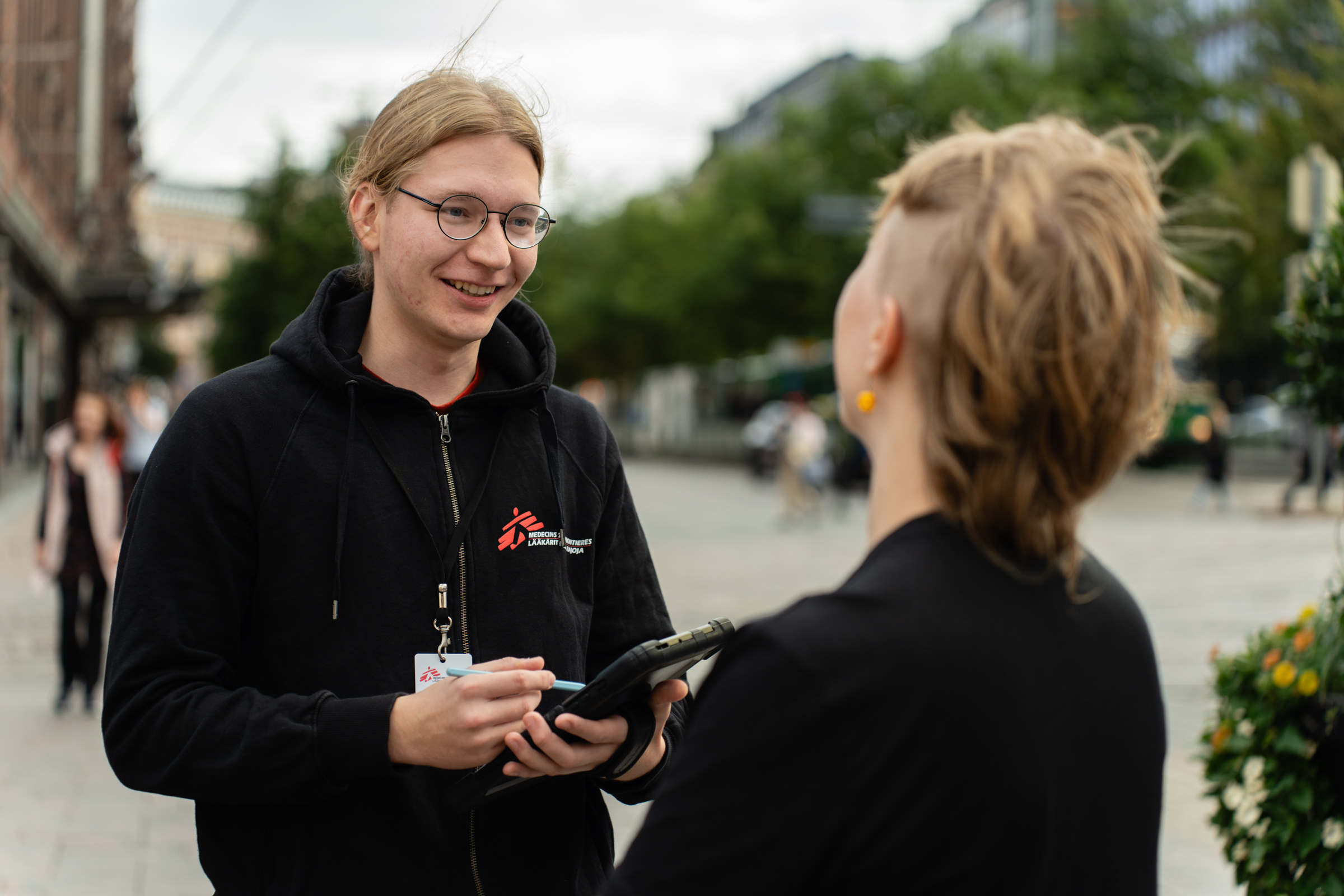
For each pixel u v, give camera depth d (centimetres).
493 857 159
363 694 156
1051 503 106
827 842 98
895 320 110
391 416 167
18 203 1608
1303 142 1656
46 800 487
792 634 100
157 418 959
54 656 774
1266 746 298
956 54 2469
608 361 4550
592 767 146
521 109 169
